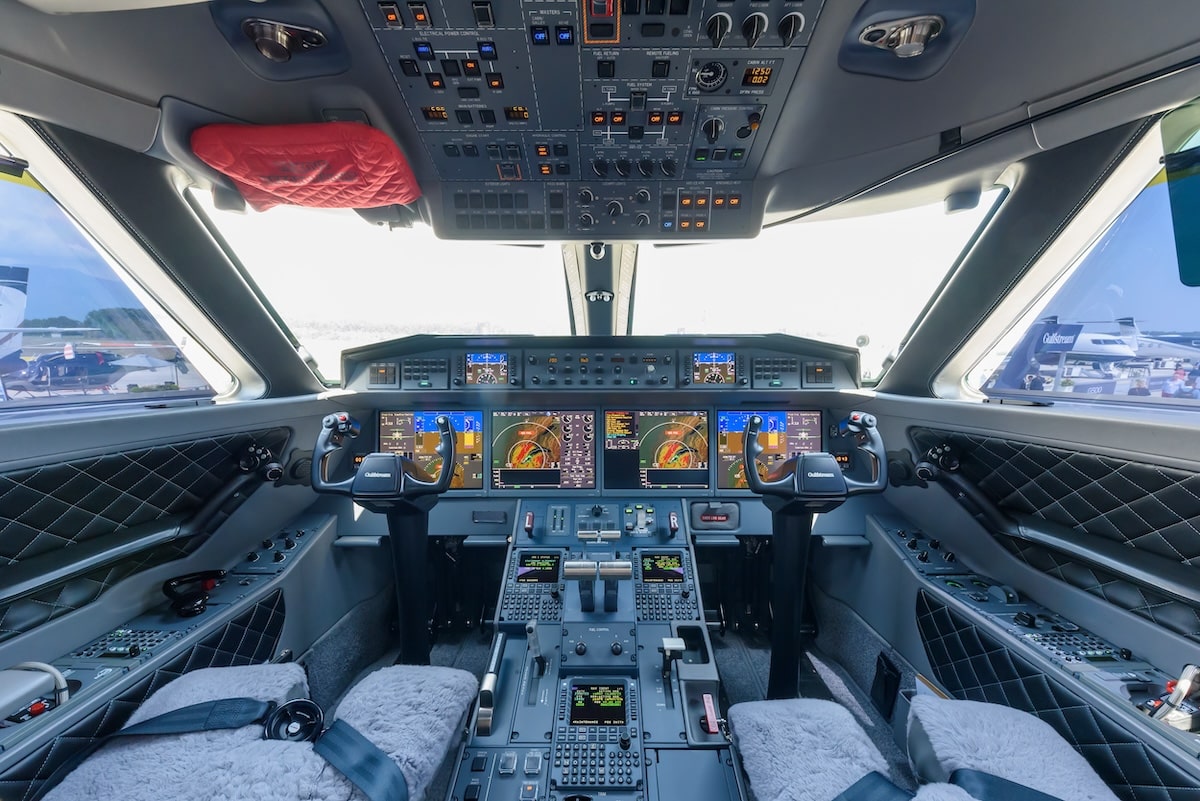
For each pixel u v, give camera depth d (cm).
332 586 271
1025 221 224
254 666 173
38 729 134
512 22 146
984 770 130
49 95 161
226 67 163
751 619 308
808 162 215
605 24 147
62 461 169
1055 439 191
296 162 198
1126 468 169
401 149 204
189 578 213
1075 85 170
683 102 180
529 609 241
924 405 256
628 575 227
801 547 194
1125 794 136
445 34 151
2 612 159
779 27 148
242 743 137
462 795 160
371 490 199
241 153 192
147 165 205
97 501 185
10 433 155
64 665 169
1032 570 212
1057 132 183
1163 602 163
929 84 171
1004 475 221
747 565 309
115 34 148
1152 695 152
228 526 242
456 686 169
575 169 215
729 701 249
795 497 183
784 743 147
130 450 191
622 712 187
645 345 299
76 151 190
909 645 233
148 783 124
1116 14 141
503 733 180
